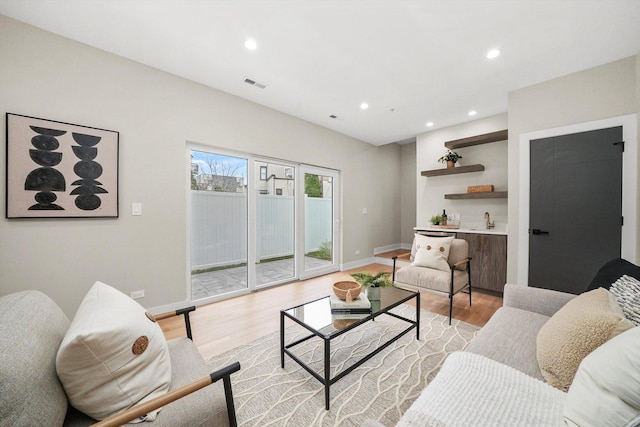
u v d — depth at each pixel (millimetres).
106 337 840
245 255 3424
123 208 2414
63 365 801
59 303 2125
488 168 4000
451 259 2893
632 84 2389
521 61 2453
